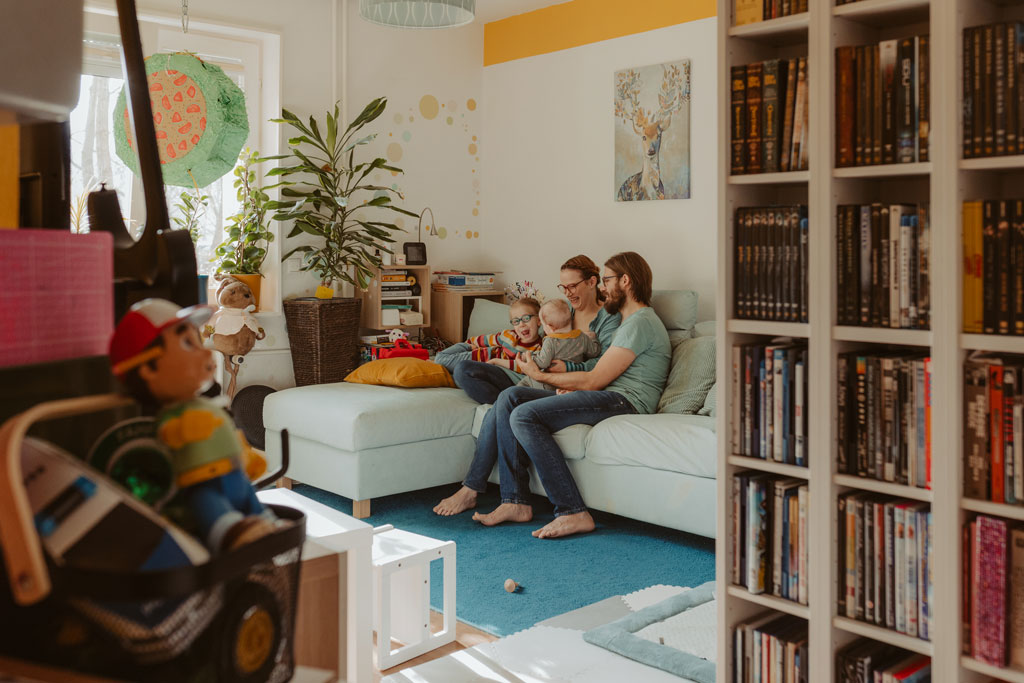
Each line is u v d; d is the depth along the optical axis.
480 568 3.06
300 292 4.84
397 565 2.32
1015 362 1.54
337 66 4.88
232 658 0.58
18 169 0.98
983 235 1.51
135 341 0.62
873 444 1.68
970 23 1.55
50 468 0.57
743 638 1.92
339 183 4.88
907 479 1.64
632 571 3.03
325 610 1.06
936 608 1.60
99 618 0.54
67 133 1.00
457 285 5.12
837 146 1.69
